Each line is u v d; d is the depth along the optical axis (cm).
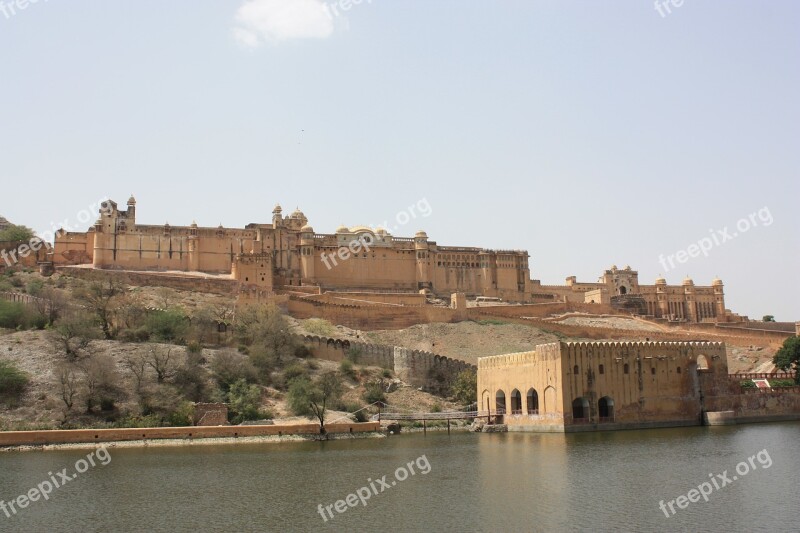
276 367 10594
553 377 8544
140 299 12638
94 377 8631
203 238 15888
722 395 9294
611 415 8669
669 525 4241
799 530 4125
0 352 9525
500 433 8919
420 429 9569
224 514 4666
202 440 8025
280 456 6962
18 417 8175
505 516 4456
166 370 9438
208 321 11269
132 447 7612
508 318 14838
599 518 4381
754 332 14738
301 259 16325
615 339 14538
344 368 10888
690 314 19900
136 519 4566
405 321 14200
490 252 17950
